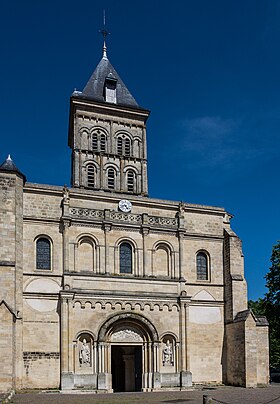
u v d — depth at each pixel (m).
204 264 51.22
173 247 49.41
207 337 49.03
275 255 62.09
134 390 49.59
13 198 42.53
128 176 61.12
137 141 62.66
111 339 44.94
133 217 48.53
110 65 67.50
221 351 49.28
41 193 45.81
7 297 39.88
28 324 42.41
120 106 62.25
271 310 61.19
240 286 50.19
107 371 43.81
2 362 36.91
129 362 50.41
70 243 45.38
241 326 47.34
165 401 32.34
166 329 46.75
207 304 49.81
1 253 40.81
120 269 47.28
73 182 59.50
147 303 46.50
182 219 50.28
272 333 61.78
